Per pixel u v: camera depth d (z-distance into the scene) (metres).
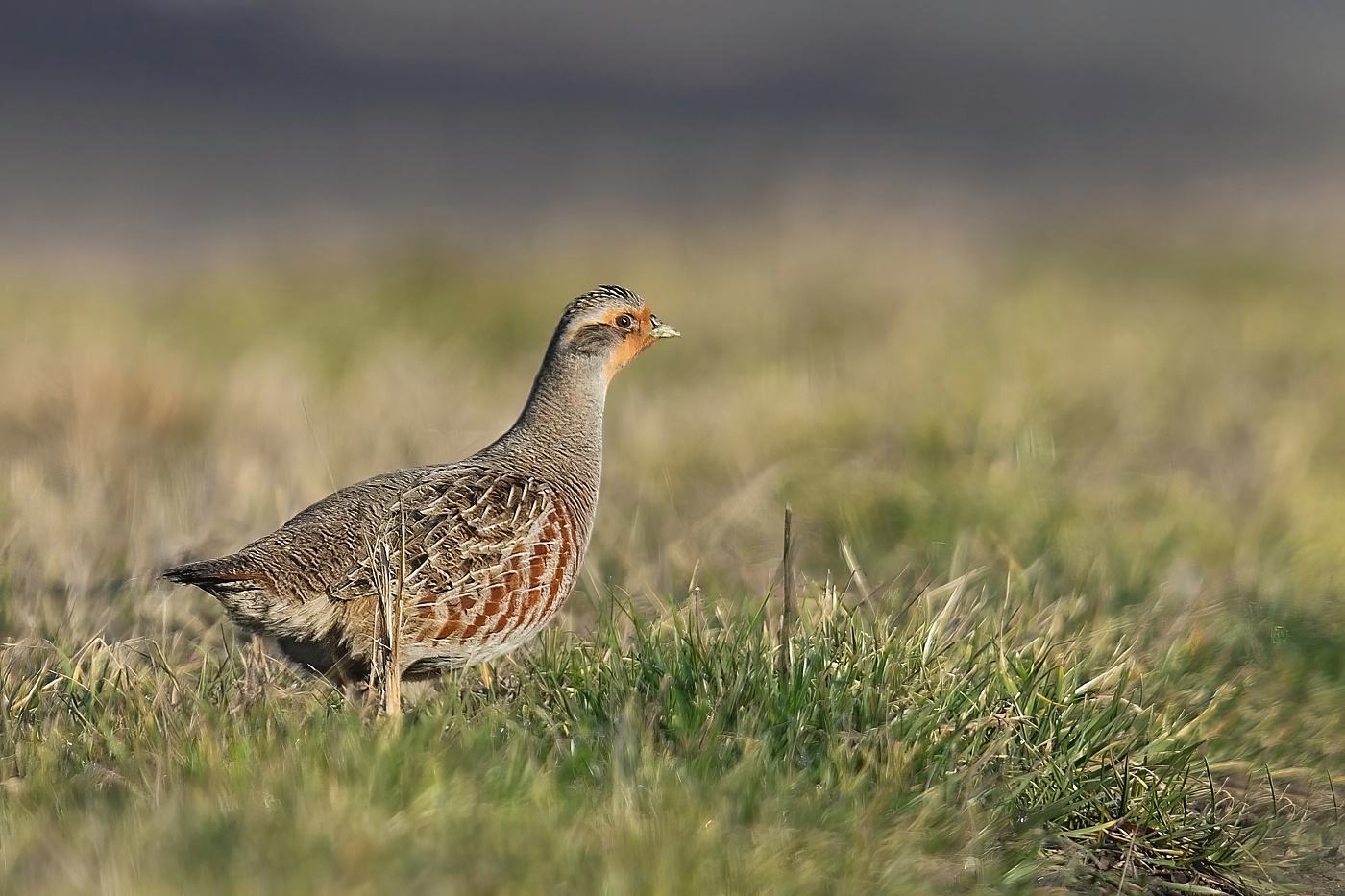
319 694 8.15
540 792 6.63
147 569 10.45
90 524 11.31
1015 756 7.68
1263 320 20.02
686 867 6.15
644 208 41.81
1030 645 8.70
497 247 27.94
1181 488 13.01
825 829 6.77
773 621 9.06
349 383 17.53
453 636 8.32
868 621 9.01
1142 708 8.50
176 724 7.45
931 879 6.63
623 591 10.35
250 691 8.06
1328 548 12.12
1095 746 7.91
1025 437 13.88
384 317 23.91
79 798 6.76
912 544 12.11
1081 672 8.60
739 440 14.37
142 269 34.47
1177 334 19.05
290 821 6.17
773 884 6.20
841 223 23.83
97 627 9.49
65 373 15.84
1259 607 10.70
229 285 27.22
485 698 8.16
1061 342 17.52
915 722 7.61
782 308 20.39
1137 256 28.61
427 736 7.12
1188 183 45.47
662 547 11.40
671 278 23.42
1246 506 12.79
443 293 25.14
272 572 7.95
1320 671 9.88
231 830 6.09
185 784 6.70
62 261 35.84
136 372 15.82
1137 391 15.50
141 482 12.52
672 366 19.11
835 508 12.62
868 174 36.47
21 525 11.13
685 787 6.81
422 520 8.31
